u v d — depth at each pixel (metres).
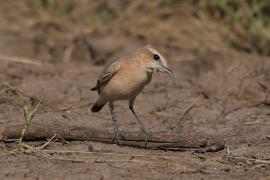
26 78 24.77
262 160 16.64
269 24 31.58
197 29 31.12
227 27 31.44
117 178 14.98
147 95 23.05
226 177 15.27
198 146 17.12
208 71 27.20
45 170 15.37
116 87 17.91
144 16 32.22
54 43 30.08
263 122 20.23
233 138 18.62
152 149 17.23
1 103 21.34
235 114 21.16
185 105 22.12
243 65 25.48
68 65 27.08
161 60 17.84
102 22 32.25
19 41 29.83
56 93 22.81
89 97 22.55
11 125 18.03
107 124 19.92
